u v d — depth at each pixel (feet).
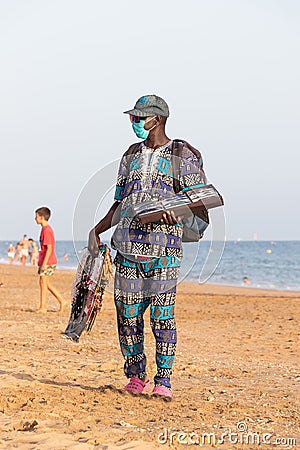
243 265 394.93
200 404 30.50
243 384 37.14
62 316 69.41
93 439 23.20
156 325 29.86
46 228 72.79
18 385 31.73
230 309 92.58
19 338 51.01
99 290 31.17
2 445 22.38
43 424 24.91
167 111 29.53
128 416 27.02
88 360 42.01
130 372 30.96
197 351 50.65
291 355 50.47
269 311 90.07
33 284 135.13
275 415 29.27
